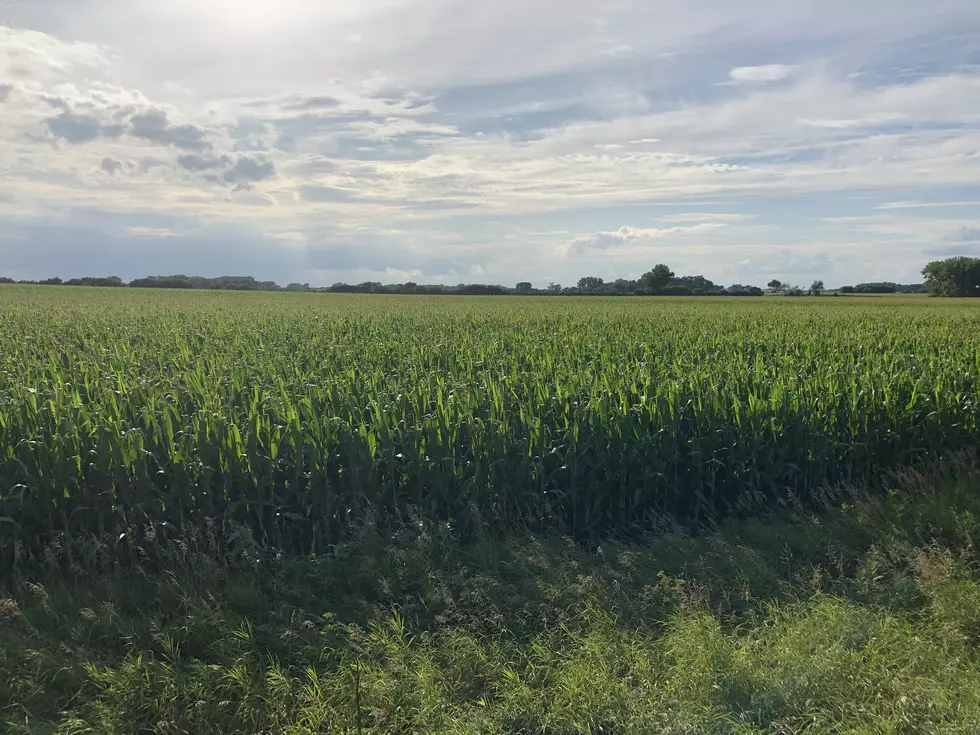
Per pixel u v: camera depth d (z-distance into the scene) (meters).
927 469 8.79
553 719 4.32
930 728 4.12
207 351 14.85
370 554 6.29
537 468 7.52
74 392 9.08
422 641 5.11
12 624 5.27
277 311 33.00
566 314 30.52
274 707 4.41
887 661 4.78
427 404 8.43
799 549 6.81
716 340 16.47
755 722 4.25
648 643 5.13
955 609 5.36
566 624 5.35
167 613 5.56
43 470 6.56
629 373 10.27
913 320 26.33
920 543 6.72
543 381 9.99
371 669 4.75
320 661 4.91
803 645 4.95
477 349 14.00
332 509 7.02
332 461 7.24
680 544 6.85
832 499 8.12
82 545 6.34
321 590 5.95
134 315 28.34
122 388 9.29
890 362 12.06
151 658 4.89
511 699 4.46
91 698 4.52
